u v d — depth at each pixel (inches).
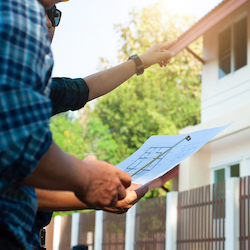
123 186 46.7
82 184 40.9
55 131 977.5
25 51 38.1
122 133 977.5
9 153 35.4
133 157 66.6
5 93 36.1
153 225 361.1
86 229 456.1
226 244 281.9
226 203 287.0
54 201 60.6
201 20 389.4
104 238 423.8
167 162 59.2
